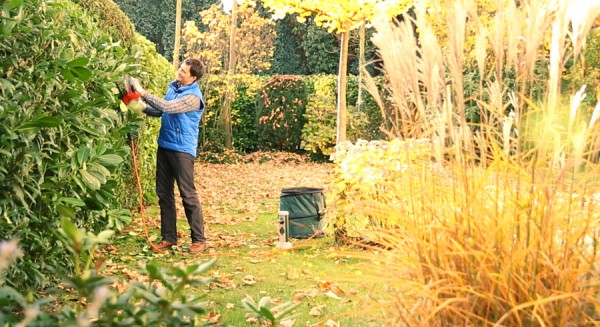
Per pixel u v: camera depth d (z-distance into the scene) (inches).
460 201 94.7
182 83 223.1
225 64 706.8
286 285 178.1
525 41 91.0
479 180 95.0
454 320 88.8
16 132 117.4
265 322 141.2
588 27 86.6
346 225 223.1
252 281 180.1
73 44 154.5
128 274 179.8
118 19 255.8
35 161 132.6
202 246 221.9
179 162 219.6
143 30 1114.1
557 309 84.6
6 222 122.7
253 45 740.0
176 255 216.5
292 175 524.4
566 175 90.2
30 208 135.9
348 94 685.9
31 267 131.1
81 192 151.8
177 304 60.1
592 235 89.0
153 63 322.3
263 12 991.6
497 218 90.7
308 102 657.6
